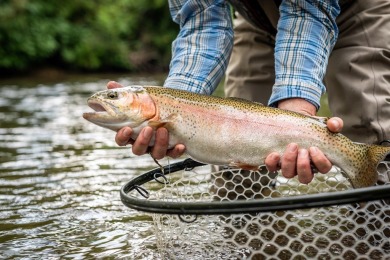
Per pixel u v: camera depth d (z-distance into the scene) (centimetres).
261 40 143
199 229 107
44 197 151
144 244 115
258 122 92
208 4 113
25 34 607
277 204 81
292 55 102
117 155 203
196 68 110
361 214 112
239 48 147
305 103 100
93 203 144
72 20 664
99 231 123
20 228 126
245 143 92
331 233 111
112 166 186
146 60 663
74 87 454
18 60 600
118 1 705
